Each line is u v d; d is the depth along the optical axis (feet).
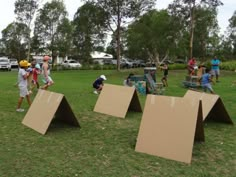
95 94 51.65
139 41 141.59
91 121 32.55
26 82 36.58
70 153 22.90
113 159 21.94
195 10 120.88
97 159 21.85
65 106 29.32
